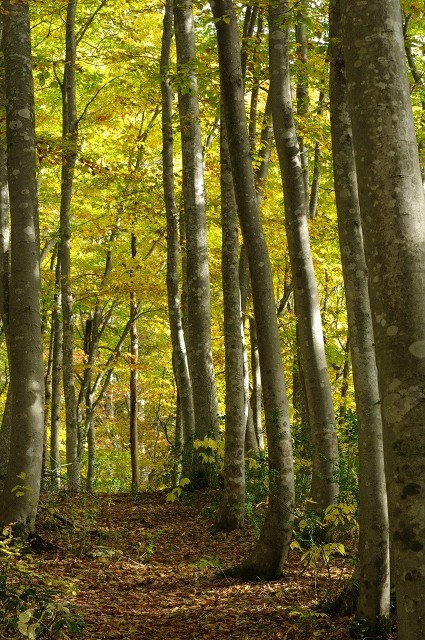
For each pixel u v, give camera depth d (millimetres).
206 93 13398
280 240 18844
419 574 3627
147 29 19578
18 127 9930
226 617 7477
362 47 4090
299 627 6773
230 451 11969
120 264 21766
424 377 3740
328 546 7484
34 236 9906
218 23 9242
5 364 25266
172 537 11641
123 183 18797
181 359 16344
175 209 16750
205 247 15125
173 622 7340
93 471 23625
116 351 23656
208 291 15148
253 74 14203
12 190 9883
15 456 9672
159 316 24078
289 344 22172
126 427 30141
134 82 18672
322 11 10312
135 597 8320
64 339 16906
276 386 8867
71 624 5363
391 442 3775
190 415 16172
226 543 11164
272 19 10711
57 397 20375
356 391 6602
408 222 3887
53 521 10742
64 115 16969
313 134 14633
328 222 17672
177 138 21578
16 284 9820
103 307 23531
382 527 6371
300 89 16297
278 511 8930
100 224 20750
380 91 4027
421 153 14023
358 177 4098
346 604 7078
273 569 8922
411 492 3680
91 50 19578
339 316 25484
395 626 6473
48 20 18609
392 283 3846
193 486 14742
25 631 4910
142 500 14930
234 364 12070
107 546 10609
